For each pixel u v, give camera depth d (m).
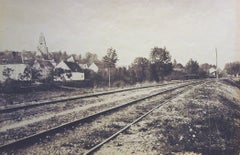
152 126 7.14
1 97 6.50
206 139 7.37
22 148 6.05
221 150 7.38
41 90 6.77
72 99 6.97
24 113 6.59
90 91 7.12
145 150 6.68
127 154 6.53
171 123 7.32
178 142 7.04
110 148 6.48
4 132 6.36
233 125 7.89
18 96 6.61
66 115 6.83
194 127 7.44
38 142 6.17
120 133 6.75
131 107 7.36
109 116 7.07
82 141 6.43
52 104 6.80
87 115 6.91
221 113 7.87
